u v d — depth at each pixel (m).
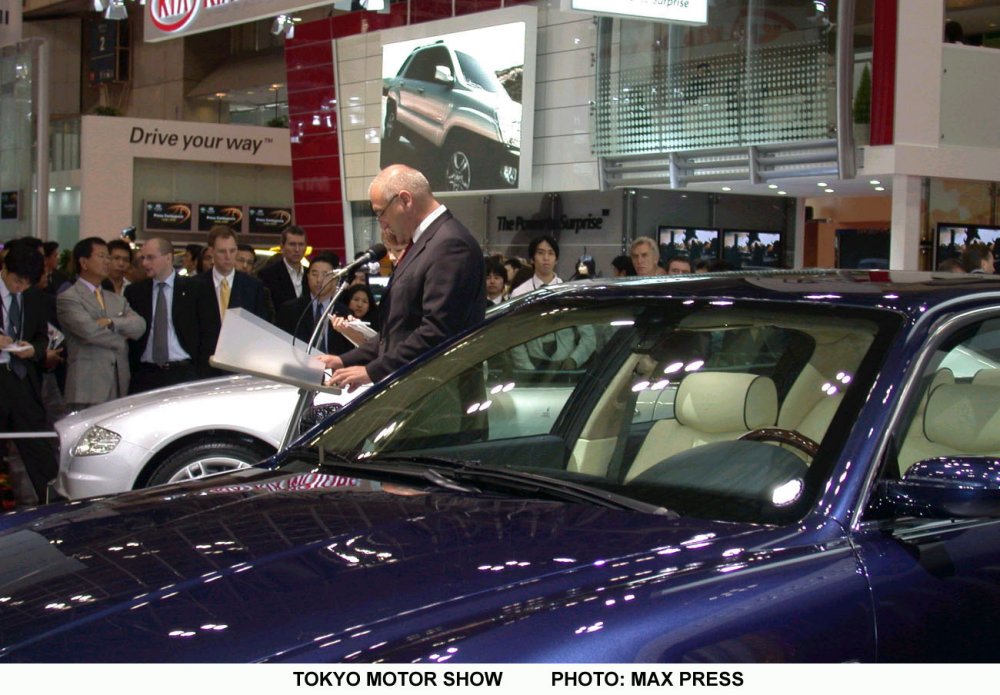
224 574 2.10
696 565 2.13
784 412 2.65
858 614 2.17
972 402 2.69
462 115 21.58
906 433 2.52
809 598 2.12
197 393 5.79
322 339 8.41
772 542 2.24
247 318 3.86
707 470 2.57
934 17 14.71
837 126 14.81
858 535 2.31
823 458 2.45
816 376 2.65
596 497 2.52
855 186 16.53
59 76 49.09
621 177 18.86
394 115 23.50
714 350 2.91
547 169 20.30
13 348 7.34
